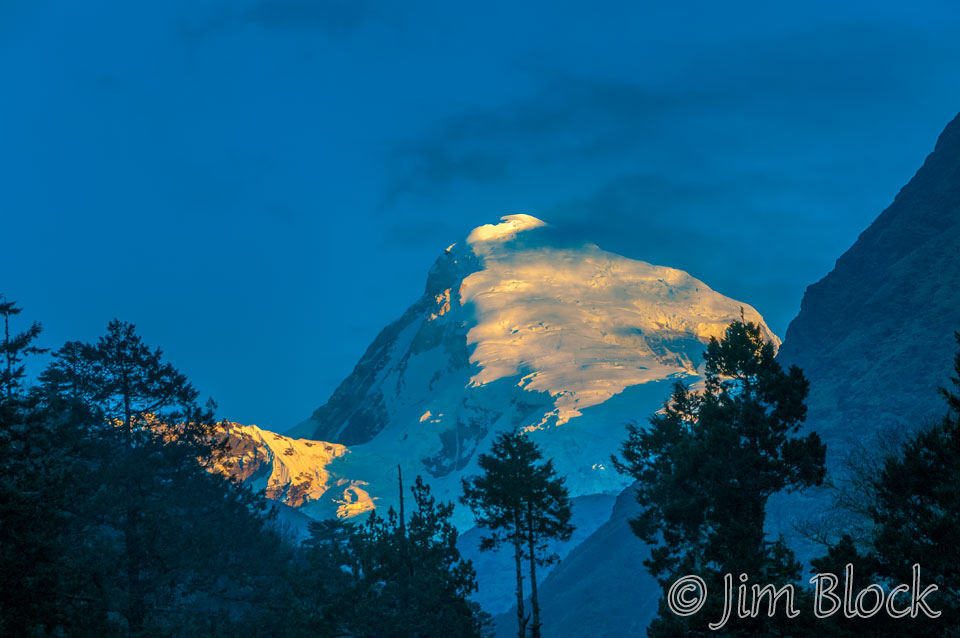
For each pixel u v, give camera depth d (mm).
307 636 69125
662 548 61250
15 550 45781
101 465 65562
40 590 47312
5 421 50781
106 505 63781
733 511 57438
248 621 72438
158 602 68375
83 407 68000
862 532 54812
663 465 73375
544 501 75562
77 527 62625
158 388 72188
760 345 61938
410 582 73000
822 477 57344
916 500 48375
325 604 74125
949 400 46406
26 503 46781
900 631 44906
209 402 75562
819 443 57156
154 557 65188
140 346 72000
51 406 63031
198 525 71312
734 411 59750
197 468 75188
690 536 60094
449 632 71500
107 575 61969
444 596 72062
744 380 62562
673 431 73250
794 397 59719
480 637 74688
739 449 58375
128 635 60062
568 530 76500
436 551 76812
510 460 75938
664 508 59875
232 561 76625
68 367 70438
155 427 73438
